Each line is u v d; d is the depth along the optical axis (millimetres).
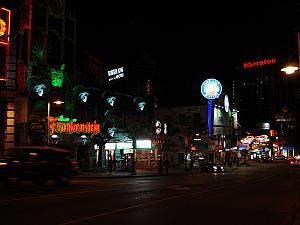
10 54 38156
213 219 12109
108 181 28828
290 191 22141
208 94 68188
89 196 17188
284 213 13656
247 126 155000
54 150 22641
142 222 11094
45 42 40375
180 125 62562
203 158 68625
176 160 67312
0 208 13023
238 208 14797
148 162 54844
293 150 128625
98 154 47031
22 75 37938
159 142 51750
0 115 37562
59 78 41094
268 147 120562
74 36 44438
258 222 11750
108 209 13398
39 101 39031
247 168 65062
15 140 37250
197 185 25688
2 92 37188
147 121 51781
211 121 69250
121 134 48906
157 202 15688
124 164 49406
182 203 15727
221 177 37500
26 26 38750
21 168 20984
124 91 54812
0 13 32812
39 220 10883
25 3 39062
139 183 26672
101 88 48000
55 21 41906
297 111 55812
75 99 43000
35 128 33344
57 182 22688
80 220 11031
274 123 133125
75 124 39812
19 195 16953
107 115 45531
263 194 20281
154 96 57000
